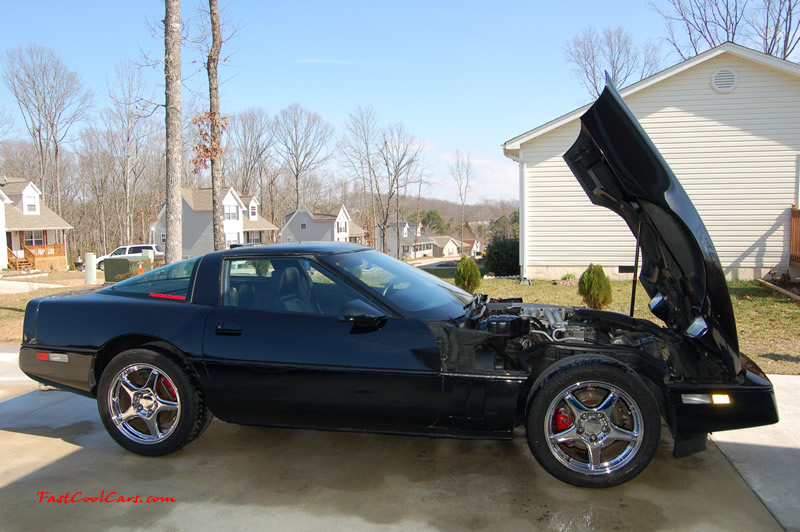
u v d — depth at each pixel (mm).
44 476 3486
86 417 4594
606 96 3266
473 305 3988
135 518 2961
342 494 3203
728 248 13773
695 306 3240
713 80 13461
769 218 13500
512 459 3674
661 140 13898
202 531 2826
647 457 3125
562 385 3146
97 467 3615
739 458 3615
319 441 4023
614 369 3117
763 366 5812
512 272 17375
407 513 2979
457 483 3328
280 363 3445
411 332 3352
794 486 3227
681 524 2832
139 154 56094
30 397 5156
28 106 49031
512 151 15102
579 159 3926
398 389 3322
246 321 3574
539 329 3928
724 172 13648
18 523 2924
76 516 2988
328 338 3428
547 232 14773
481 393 3268
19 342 8070
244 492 3242
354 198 81125
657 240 3422
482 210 119625
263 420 3607
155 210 52656
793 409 4453
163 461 3697
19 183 38406
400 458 3707
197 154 11953
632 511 2967
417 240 83500
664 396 3256
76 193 62188
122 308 3830
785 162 13312
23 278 25625
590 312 4285
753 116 13391
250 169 64625
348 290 3590
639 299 10805
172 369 3613
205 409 3742
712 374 3426
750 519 2873
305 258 3723
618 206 3975
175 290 3885
